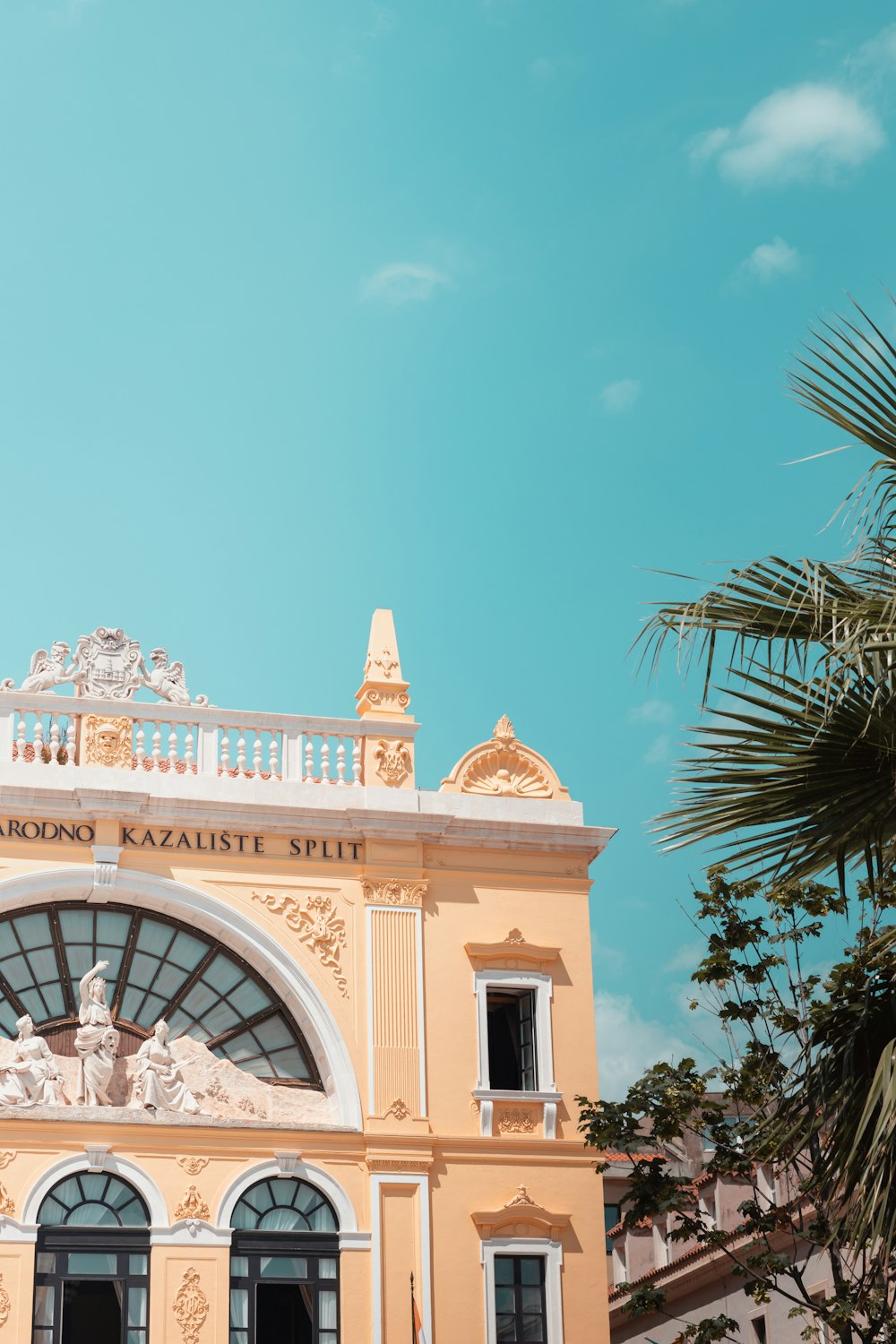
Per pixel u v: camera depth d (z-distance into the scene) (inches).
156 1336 1029.8
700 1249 1425.9
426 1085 1135.6
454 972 1171.3
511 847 1210.6
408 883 1174.3
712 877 957.8
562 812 1229.1
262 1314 1065.5
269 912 1141.7
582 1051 1178.6
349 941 1154.7
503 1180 1128.2
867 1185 586.6
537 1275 1123.9
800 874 602.9
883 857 641.6
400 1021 1142.3
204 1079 1103.6
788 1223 948.0
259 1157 1085.8
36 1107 1051.3
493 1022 1198.9
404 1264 1089.4
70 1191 1048.8
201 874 1137.4
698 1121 970.1
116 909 1126.4
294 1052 1135.6
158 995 1120.8
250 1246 1071.6
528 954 1184.2
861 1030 615.2
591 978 1198.9
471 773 1227.9
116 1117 1062.4
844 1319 850.8
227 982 1135.6
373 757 1199.6
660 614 585.6
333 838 1173.1
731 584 584.1
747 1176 962.7
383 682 1225.4
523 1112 1149.7
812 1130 626.5
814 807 584.1
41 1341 1013.8
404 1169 1105.4
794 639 585.3
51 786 1115.9
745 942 943.0
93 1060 1072.8
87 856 1113.4
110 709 1155.3
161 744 1192.2
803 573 575.8
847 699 558.6
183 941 1134.4
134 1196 1060.5
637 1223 948.0
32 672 1159.0
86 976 1091.3
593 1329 1114.1
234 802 1147.3
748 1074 927.0
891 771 570.3
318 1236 1084.5
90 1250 1040.8
